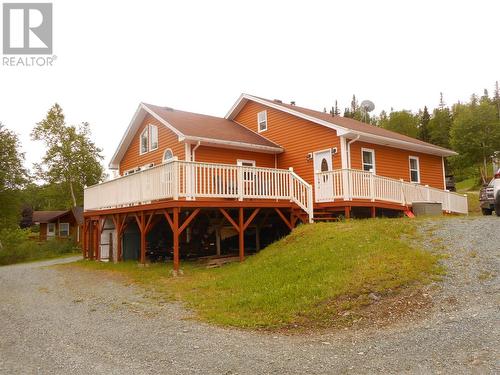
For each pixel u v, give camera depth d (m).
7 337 6.36
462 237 9.66
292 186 13.95
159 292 9.38
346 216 13.71
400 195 16.17
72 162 41.38
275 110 19.34
